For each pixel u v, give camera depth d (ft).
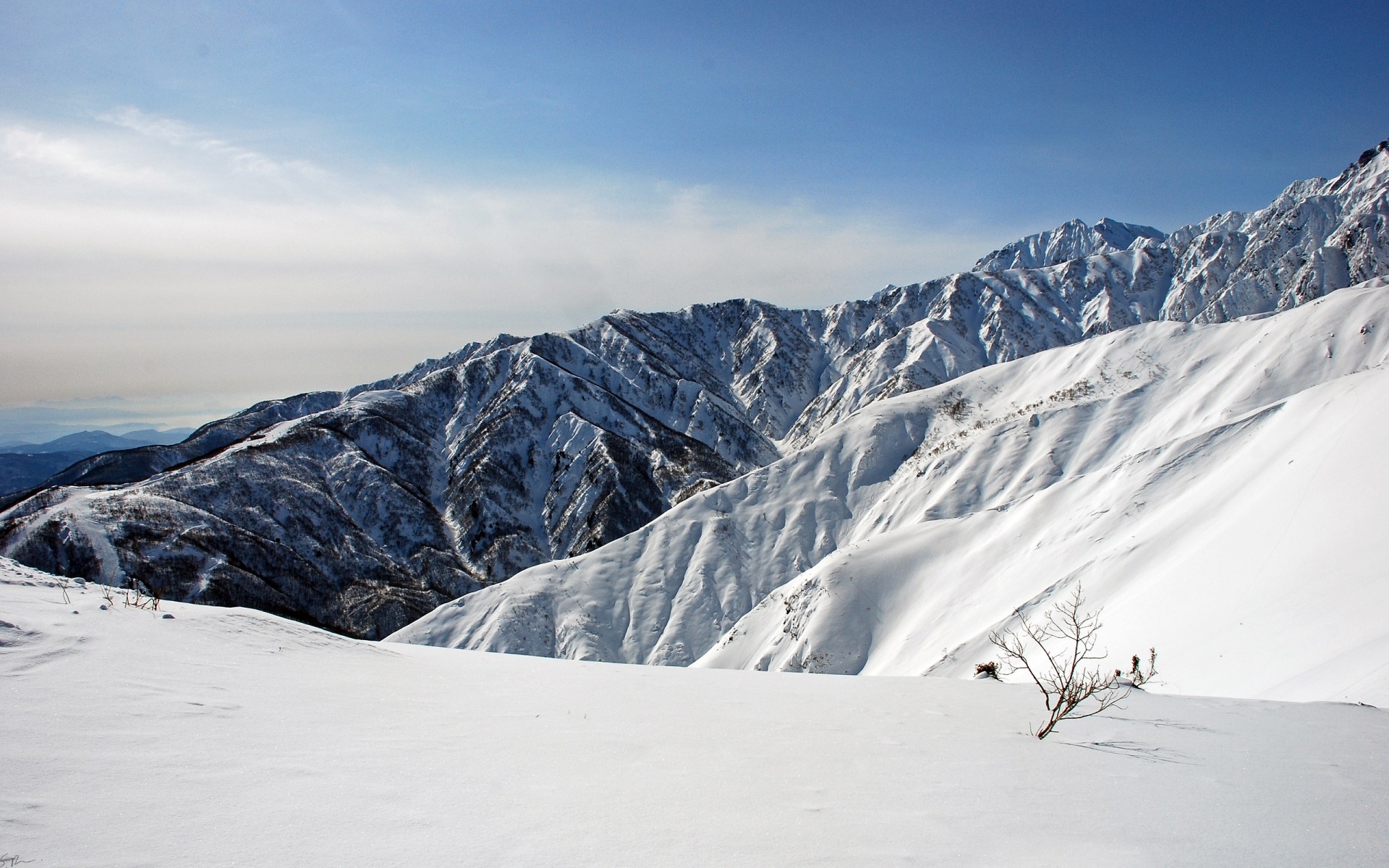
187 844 12.53
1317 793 18.25
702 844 13.91
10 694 19.47
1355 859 13.64
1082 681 28.66
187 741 17.97
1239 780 19.51
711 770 19.54
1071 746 23.82
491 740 21.40
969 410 370.94
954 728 26.81
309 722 21.26
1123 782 19.19
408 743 20.24
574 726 24.18
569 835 14.06
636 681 36.86
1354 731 26.71
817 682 41.34
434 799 15.71
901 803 17.06
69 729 17.58
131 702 20.33
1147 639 80.94
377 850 12.85
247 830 13.35
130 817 13.43
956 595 164.25
